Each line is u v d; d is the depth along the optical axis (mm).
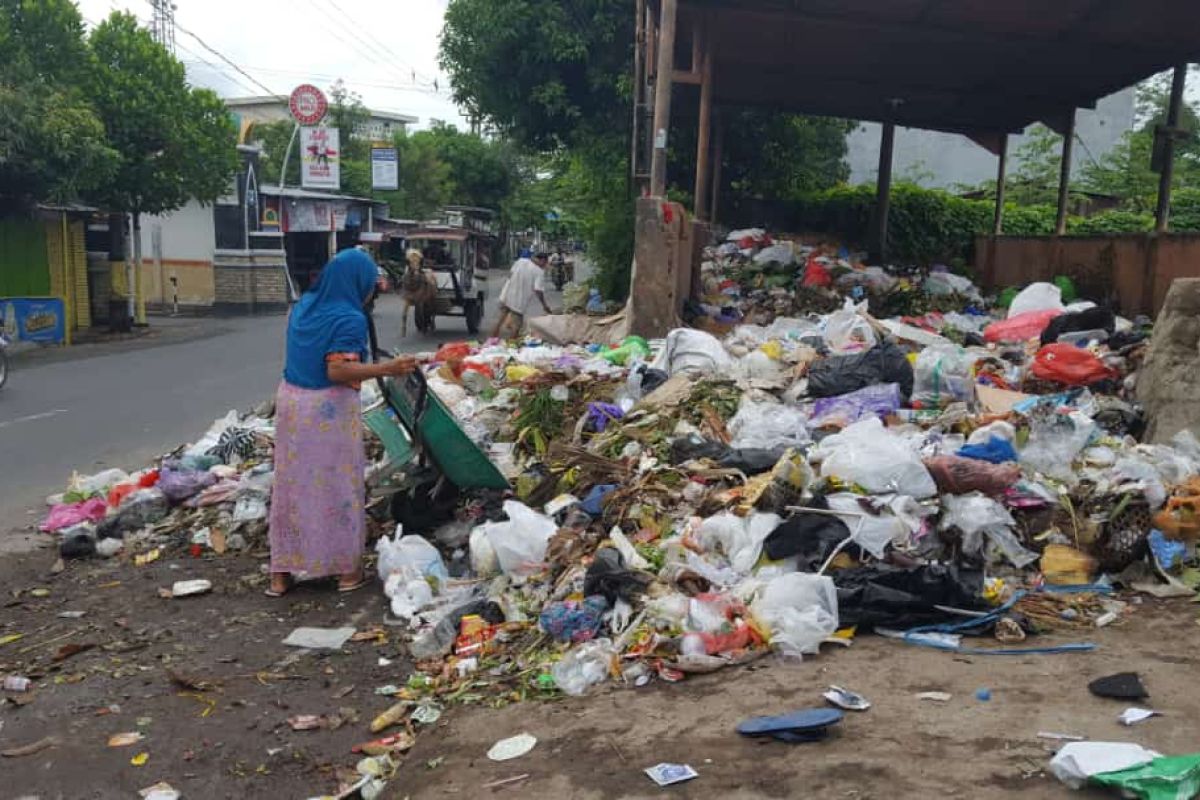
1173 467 5566
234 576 5719
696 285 12484
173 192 21156
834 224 19234
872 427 5676
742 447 6219
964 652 4039
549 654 4367
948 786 3000
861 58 14594
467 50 17938
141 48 19953
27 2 17734
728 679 3934
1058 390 7285
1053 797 2902
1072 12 12117
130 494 6859
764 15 12484
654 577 4652
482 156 54062
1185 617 4371
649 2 13234
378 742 3814
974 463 5152
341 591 5453
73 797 3516
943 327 11039
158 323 24500
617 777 3254
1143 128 28125
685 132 18781
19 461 8852
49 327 19047
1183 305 6500
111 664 4555
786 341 9367
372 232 38250
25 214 18703
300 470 5305
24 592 5520
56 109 16812
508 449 6988
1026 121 17781
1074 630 4262
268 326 23562
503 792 3256
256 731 3932
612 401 7586
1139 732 3250
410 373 5793
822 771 3146
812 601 4238
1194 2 11625
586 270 21547
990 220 19359
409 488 6008
